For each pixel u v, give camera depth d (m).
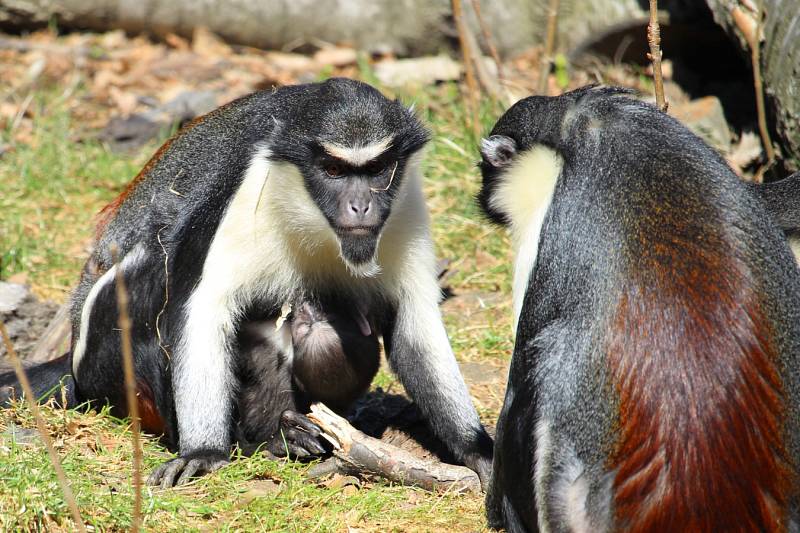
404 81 22.05
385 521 9.55
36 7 24.11
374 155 10.48
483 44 23.06
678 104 18.72
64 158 19.44
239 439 11.49
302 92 11.30
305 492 9.93
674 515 7.33
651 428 7.42
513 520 8.59
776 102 14.88
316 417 10.37
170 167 11.90
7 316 13.95
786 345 7.72
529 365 8.41
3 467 9.41
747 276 7.66
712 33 19.69
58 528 8.96
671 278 7.65
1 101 21.23
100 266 12.39
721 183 8.12
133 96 21.59
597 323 7.83
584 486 7.74
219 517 9.51
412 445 11.58
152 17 24.28
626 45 21.00
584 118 8.92
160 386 11.30
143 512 9.26
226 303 10.82
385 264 11.15
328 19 23.88
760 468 7.38
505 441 8.59
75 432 10.88
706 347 7.43
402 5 23.50
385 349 11.80
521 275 8.98
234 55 24.12
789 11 14.59
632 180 8.19
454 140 18.89
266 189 10.72
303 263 11.09
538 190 9.03
